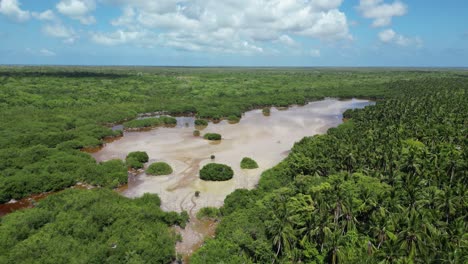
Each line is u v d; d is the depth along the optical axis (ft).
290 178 229.86
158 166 266.36
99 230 168.55
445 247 131.34
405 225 138.51
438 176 198.39
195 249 169.99
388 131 293.43
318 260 139.74
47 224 167.22
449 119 331.98
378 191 171.42
